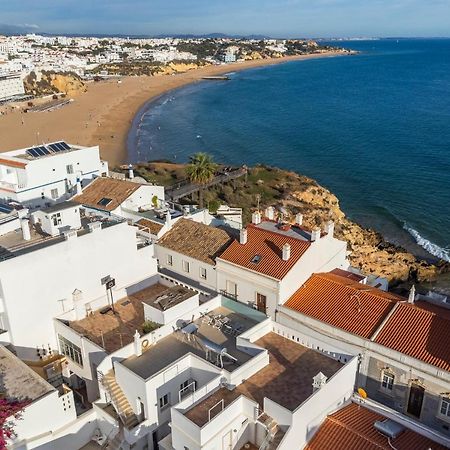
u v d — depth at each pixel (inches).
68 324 1454.2
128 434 1117.1
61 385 1331.2
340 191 4259.4
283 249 1654.8
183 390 1208.8
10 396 1086.4
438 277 2822.3
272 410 1043.3
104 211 2112.5
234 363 1232.8
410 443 1104.8
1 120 6919.3
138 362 1245.1
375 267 2790.4
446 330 1397.6
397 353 1353.3
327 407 1149.1
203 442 971.9
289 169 4867.1
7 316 1328.7
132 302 1588.3
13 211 1752.0
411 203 3964.1
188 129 6648.6
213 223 2282.2
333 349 1279.5
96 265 1528.1
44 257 1371.8
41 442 1077.1
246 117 7500.0
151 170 4168.3
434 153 5349.4
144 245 1790.1
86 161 2519.7
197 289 1614.2
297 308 1608.0
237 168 4062.5
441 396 1291.8
